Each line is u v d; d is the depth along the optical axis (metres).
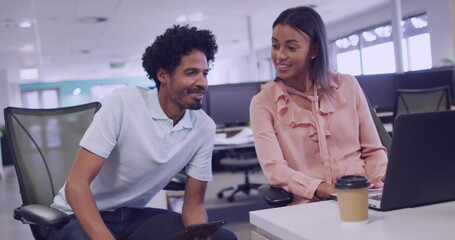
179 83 1.38
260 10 8.52
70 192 1.36
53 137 1.78
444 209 1.00
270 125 1.57
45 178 1.71
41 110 1.81
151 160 1.47
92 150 1.39
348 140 1.56
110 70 16.55
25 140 1.72
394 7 6.71
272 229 0.96
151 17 8.27
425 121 0.88
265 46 13.70
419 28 8.36
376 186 1.43
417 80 4.48
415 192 0.90
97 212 1.36
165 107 1.48
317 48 1.56
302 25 1.51
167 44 1.37
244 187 4.51
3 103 11.84
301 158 1.55
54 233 1.46
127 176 1.50
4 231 3.99
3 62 12.35
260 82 4.16
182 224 1.57
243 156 4.46
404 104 4.00
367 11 9.30
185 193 1.62
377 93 4.43
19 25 7.86
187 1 7.26
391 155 0.88
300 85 1.60
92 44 10.82
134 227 1.59
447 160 0.91
